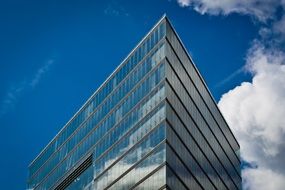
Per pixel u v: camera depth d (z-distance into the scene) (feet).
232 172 395.96
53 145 418.92
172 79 285.02
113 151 313.53
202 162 321.52
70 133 389.39
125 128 305.73
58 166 398.62
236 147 421.18
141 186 271.69
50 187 404.98
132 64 316.40
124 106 313.73
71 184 373.40
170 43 290.15
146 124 283.18
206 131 338.75
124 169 294.25
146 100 289.53
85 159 350.64
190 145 301.02
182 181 278.26
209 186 330.13
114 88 333.01
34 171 449.06
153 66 290.56
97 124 345.72
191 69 320.50
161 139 264.93
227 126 396.98
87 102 370.73
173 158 268.41
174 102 282.97
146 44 304.91
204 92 343.87
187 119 301.43
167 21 291.58
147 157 273.33
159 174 258.57
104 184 314.55
